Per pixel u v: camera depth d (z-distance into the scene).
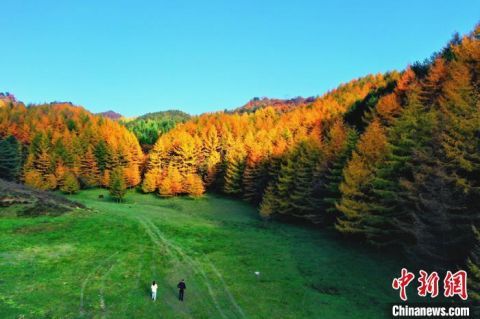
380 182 34.69
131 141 116.38
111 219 48.91
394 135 37.22
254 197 80.19
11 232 38.62
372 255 36.38
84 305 23.66
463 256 24.42
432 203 25.08
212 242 43.38
